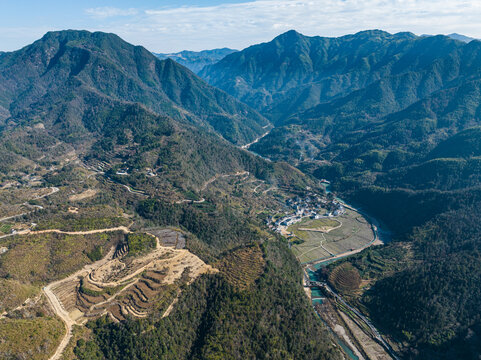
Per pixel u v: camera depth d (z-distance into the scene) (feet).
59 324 469.57
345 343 589.73
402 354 570.46
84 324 483.10
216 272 588.91
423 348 570.05
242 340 489.67
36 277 555.69
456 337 568.00
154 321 487.61
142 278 562.25
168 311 507.71
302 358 497.87
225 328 495.00
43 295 521.24
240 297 540.11
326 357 507.71
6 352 398.01
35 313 478.18
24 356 406.62
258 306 536.83
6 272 542.16
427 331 588.09
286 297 579.89
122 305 510.17
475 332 561.84
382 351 577.84
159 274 568.82
